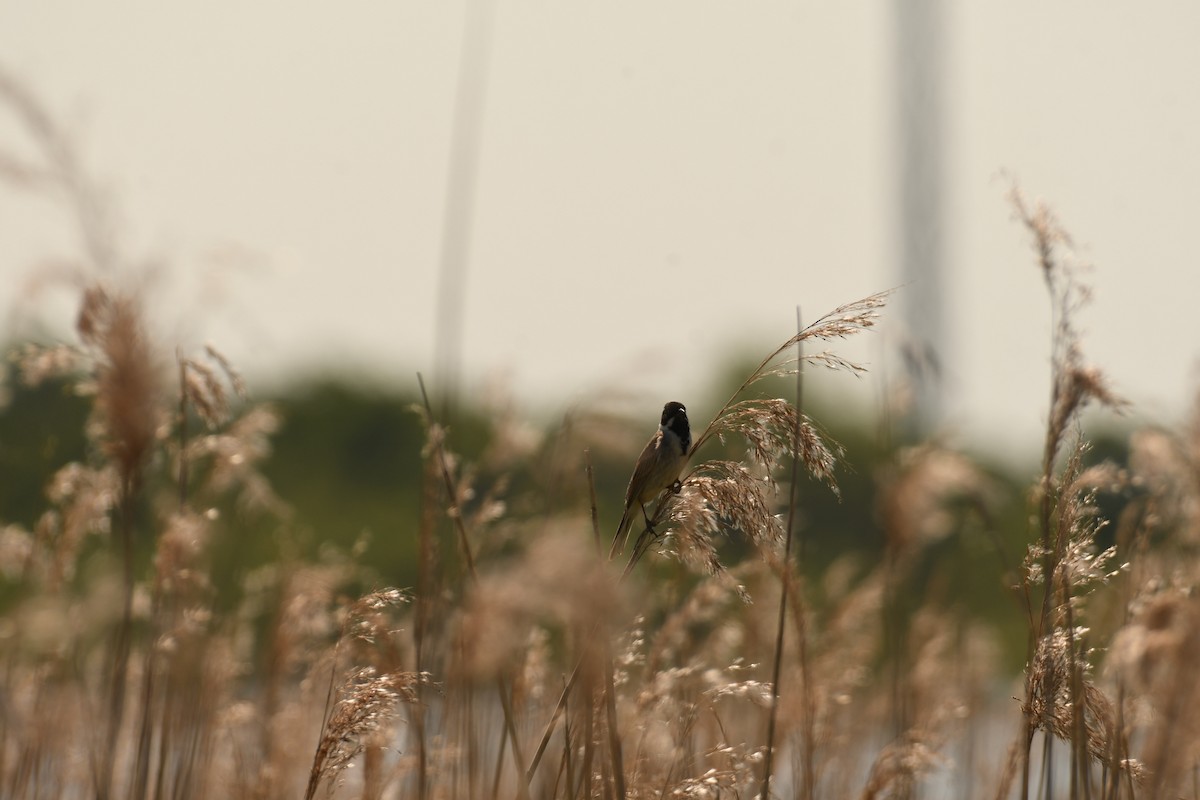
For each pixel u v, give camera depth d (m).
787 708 15.88
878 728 19.73
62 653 16.14
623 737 12.62
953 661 22.41
